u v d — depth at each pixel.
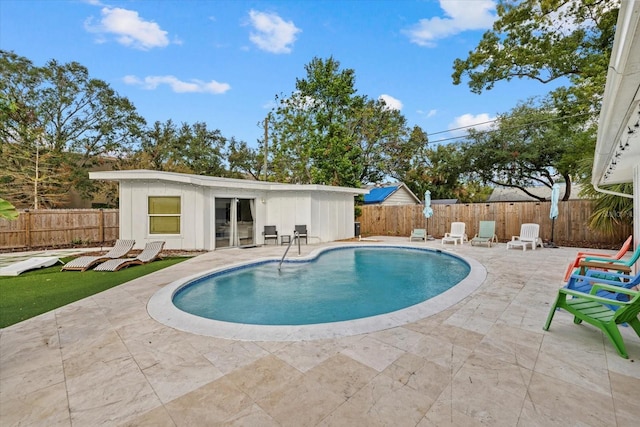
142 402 2.30
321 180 18.23
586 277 4.14
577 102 13.75
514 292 5.16
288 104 19.77
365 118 21.78
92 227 13.38
